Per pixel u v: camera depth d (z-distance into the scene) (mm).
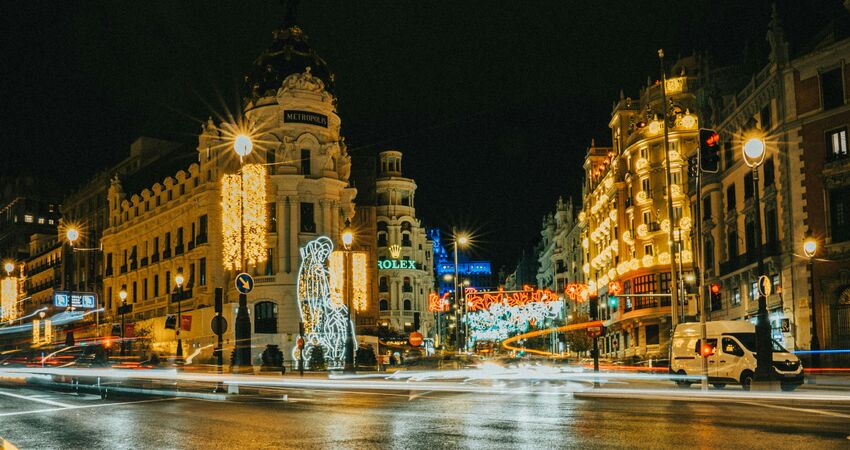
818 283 39844
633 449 10984
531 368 53781
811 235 35812
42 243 117250
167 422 15531
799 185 41219
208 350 62188
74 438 13180
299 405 19594
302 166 62469
